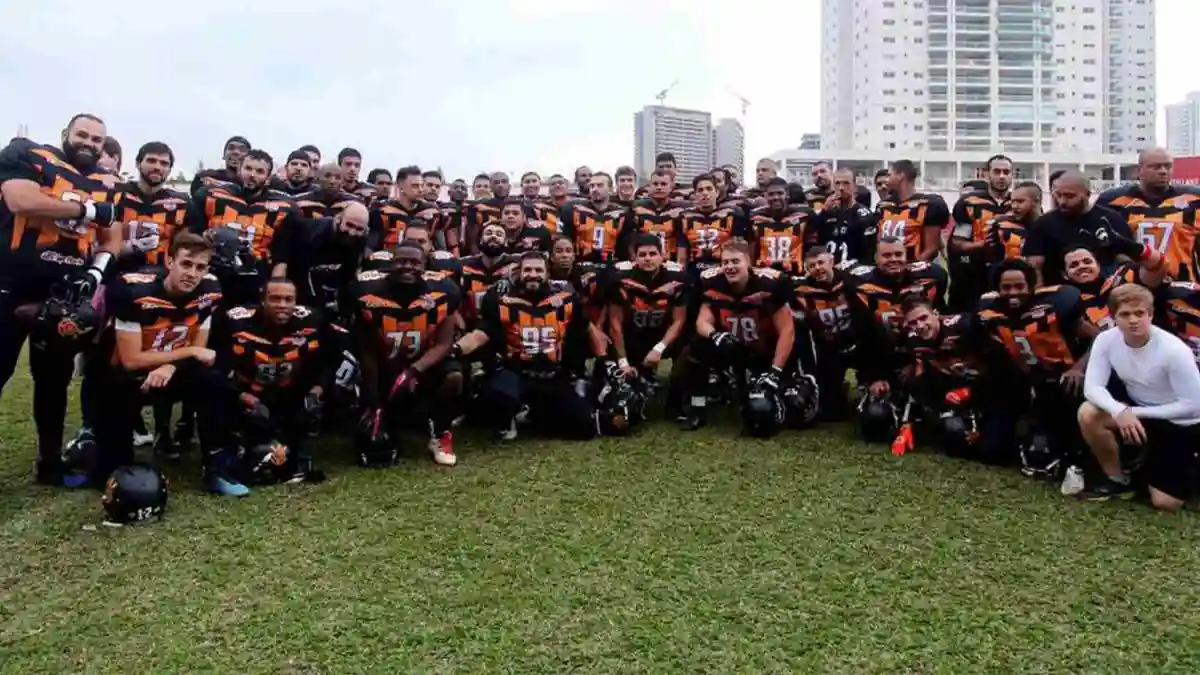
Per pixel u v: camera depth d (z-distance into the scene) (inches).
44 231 189.5
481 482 196.9
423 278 220.4
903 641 124.3
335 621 131.0
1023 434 221.0
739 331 251.0
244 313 200.1
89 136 196.1
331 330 211.5
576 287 267.9
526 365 239.6
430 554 155.0
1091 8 2896.2
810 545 158.2
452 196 425.7
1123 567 147.6
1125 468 189.5
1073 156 2386.8
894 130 2856.8
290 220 249.9
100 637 127.0
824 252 251.0
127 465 184.9
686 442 230.4
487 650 122.6
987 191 295.6
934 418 231.3
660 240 259.8
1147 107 3316.9
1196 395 171.3
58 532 166.7
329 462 215.9
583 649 122.7
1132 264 209.0
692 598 137.6
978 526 166.9
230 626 129.8
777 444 227.5
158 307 188.4
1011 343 209.9
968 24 2861.7
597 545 158.6
